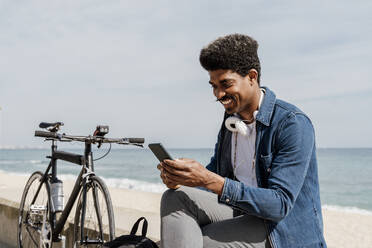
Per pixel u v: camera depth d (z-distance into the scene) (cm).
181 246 174
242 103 181
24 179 3125
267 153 180
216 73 176
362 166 7275
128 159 10094
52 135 265
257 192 163
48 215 327
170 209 182
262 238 176
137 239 199
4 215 441
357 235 1262
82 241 268
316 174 182
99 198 268
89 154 284
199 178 167
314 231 176
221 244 177
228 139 210
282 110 180
